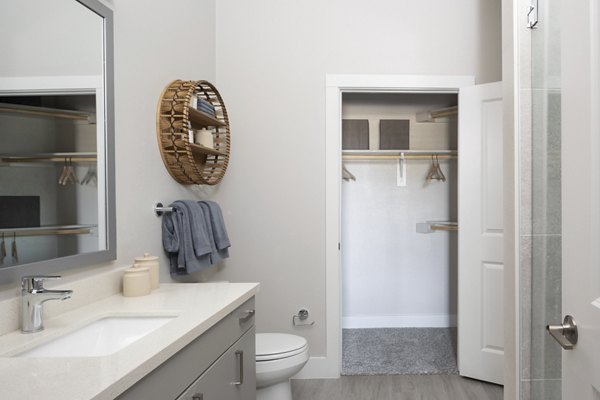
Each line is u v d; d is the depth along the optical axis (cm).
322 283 301
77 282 143
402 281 419
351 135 396
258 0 301
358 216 420
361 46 300
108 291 160
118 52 170
